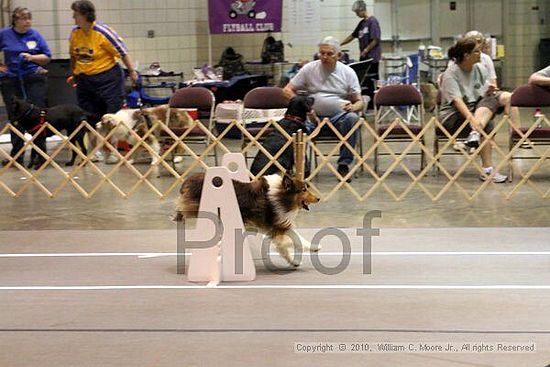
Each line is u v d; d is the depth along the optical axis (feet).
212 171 17.49
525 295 15.89
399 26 57.00
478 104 28.68
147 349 13.26
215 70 46.75
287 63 49.26
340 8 52.21
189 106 31.83
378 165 32.04
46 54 35.91
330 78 29.37
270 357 12.76
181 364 12.53
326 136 29.19
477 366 12.24
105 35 32.96
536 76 28.27
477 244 20.15
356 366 12.34
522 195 26.25
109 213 25.27
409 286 16.70
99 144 28.78
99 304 15.90
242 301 15.93
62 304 15.96
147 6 50.11
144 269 18.60
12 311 15.56
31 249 20.81
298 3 50.14
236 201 17.49
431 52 52.01
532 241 20.30
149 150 29.01
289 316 14.88
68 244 21.29
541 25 58.54
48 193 28.19
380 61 52.19
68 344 13.60
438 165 26.81
